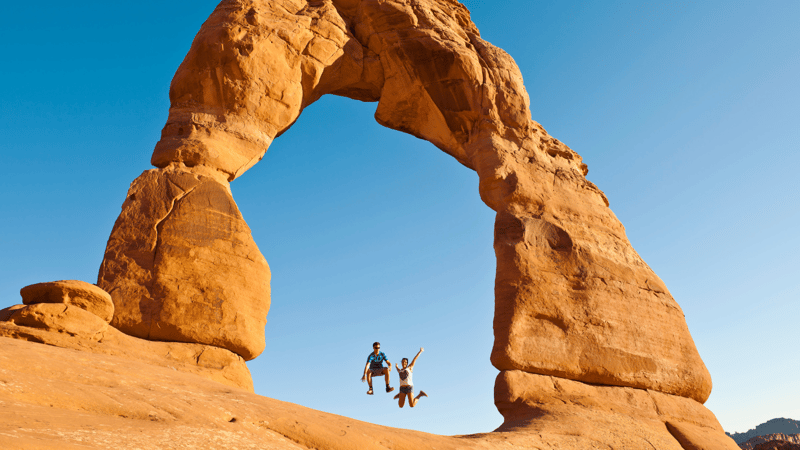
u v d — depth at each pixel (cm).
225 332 1093
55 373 704
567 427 1171
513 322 1336
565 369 1341
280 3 1485
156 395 715
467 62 1619
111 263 1086
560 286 1435
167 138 1274
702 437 1317
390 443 835
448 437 969
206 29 1377
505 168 1573
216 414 719
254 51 1359
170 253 1114
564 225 1550
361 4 1655
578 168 1764
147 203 1163
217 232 1177
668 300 1568
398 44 1614
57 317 912
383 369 1224
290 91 1408
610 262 1545
